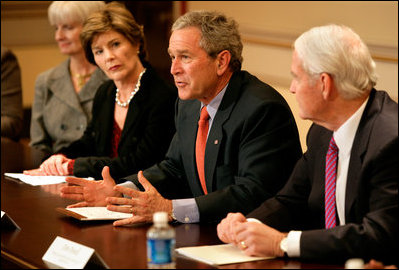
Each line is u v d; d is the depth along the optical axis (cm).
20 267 259
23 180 387
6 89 592
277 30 703
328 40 241
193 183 333
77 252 252
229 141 315
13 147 491
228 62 316
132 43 418
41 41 829
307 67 244
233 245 259
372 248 232
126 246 261
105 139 434
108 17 416
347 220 250
